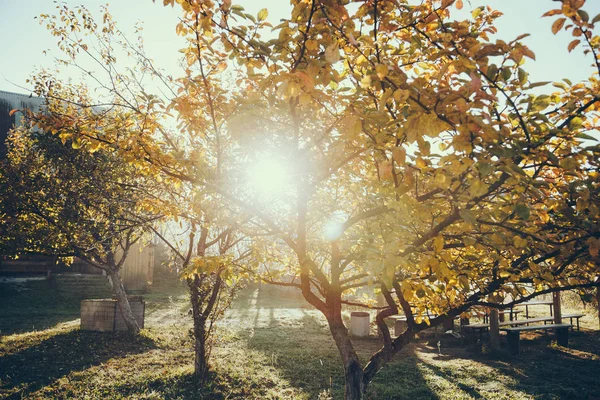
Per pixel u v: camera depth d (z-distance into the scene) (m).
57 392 7.12
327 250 4.35
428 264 2.58
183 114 3.45
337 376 8.41
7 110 20.92
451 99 2.09
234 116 2.62
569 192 2.82
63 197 9.78
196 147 4.21
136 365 8.84
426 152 2.23
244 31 2.74
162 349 10.41
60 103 9.37
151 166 3.39
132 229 10.06
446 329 12.98
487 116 1.99
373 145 2.53
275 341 11.59
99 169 9.02
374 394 7.20
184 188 4.63
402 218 2.48
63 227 9.73
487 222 2.73
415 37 2.63
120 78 4.77
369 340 12.34
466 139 2.18
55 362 8.84
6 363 8.59
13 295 17.28
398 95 2.08
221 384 7.70
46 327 12.78
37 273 20.52
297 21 2.51
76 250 10.88
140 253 23.22
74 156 9.50
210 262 3.34
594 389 7.80
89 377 7.95
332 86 2.92
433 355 10.45
